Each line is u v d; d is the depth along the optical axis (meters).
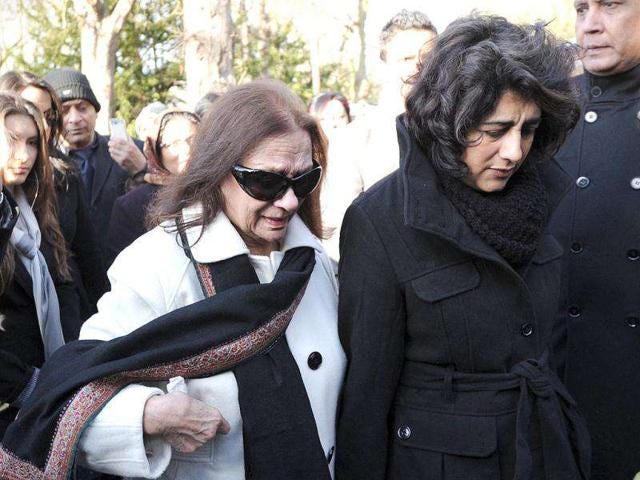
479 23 1.81
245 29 16.33
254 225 1.80
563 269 2.59
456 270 1.87
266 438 1.73
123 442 1.64
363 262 1.91
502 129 1.76
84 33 11.14
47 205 3.01
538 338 1.96
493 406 1.88
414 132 1.88
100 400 1.66
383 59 3.04
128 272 1.81
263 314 1.73
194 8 8.31
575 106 1.85
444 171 1.83
